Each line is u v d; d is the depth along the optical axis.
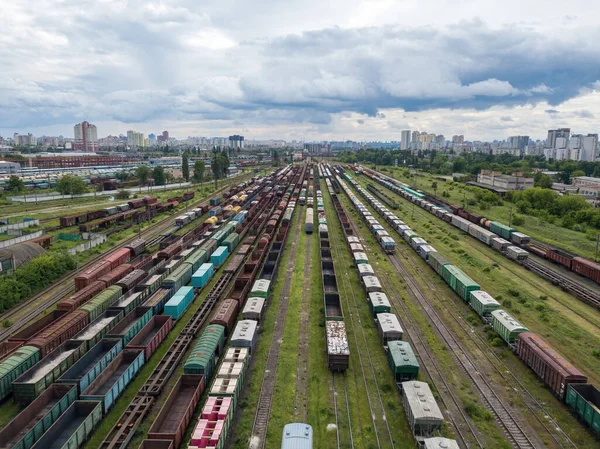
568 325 48.53
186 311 51.28
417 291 58.75
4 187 156.12
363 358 40.66
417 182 193.75
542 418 32.12
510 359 40.75
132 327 42.22
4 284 53.56
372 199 133.88
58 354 37.28
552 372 34.88
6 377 32.62
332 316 45.69
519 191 142.50
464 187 164.25
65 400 30.45
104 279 55.03
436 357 40.91
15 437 27.92
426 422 28.92
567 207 118.62
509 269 69.62
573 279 63.78
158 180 181.62
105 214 109.06
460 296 55.94
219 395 30.89
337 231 95.56
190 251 68.56
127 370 34.97
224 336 42.06
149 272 59.31
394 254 77.25
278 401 33.84
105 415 31.47
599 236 86.38
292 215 109.94
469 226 93.00
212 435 26.30
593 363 40.31
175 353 39.88
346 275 65.19
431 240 88.62
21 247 69.44
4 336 45.25
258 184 176.12
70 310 46.75
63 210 121.62
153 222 105.25
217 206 123.94
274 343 43.28
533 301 55.66
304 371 38.28
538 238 90.12
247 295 54.28
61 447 26.22
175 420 29.67
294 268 67.81
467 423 31.33
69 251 74.94
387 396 34.88
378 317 45.41
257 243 78.69
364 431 30.55
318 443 29.23
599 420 29.50
